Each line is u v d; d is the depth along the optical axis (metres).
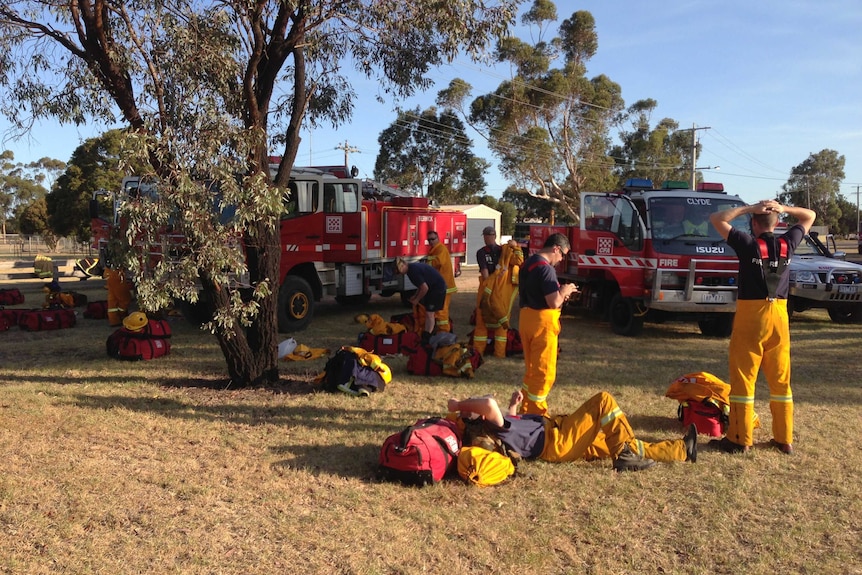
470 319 12.24
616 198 11.28
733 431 5.45
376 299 17.02
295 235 11.59
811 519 4.25
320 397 7.03
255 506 4.32
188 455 5.25
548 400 7.05
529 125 43.59
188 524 4.04
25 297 17.23
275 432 5.84
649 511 4.32
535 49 43.75
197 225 6.08
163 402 6.81
